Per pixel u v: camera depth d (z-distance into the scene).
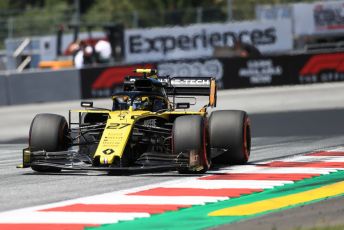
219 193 29.27
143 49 125.50
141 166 34.28
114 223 24.17
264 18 139.62
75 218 24.95
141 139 34.94
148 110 36.28
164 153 35.50
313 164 37.78
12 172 36.41
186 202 27.55
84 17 150.25
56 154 33.78
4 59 134.75
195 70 103.19
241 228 23.03
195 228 23.33
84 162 34.19
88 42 131.75
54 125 34.66
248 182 31.88
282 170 35.62
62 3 198.75
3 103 98.31
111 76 100.06
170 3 173.12
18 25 142.25
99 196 28.81
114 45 123.75
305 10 134.75
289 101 85.25
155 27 137.00
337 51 105.75
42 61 132.38
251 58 103.88
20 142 59.62
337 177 33.22
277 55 104.50
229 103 85.75
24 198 28.61
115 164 32.53
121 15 146.62
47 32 145.75
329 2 134.62
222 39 126.56
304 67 104.88
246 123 37.88
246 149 37.81
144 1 174.62
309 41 134.88
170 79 39.75
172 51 126.06
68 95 99.44
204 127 33.62
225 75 103.44
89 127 35.28
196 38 126.19
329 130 57.47
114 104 36.50
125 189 30.27
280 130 59.12
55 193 29.59
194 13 140.50
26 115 83.88
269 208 26.34
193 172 34.44
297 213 25.27
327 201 27.41
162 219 24.75
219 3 171.25
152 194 29.11
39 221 24.52
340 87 98.81
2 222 24.42
